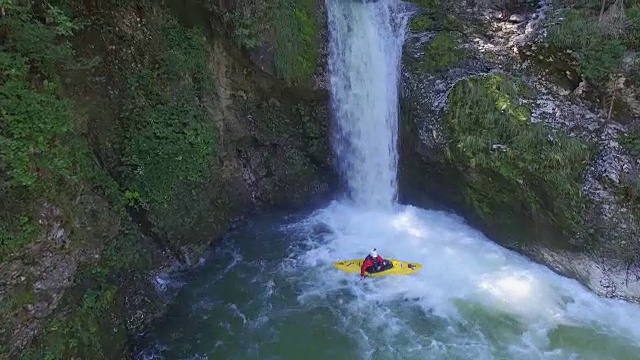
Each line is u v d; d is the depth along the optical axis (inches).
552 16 485.7
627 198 402.9
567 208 411.2
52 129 288.2
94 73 366.0
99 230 339.9
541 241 439.2
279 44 468.8
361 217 529.3
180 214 434.0
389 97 526.9
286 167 542.0
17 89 274.1
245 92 495.2
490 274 433.1
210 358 356.2
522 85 469.7
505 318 385.4
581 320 381.1
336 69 511.8
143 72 402.9
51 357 290.5
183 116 429.1
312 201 551.2
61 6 338.3
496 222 465.7
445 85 482.3
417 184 521.0
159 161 411.2
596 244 406.3
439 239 482.6
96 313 333.1
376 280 430.0
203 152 444.5
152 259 416.5
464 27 529.0
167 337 374.3
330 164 552.1
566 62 461.1
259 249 478.0
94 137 372.5
